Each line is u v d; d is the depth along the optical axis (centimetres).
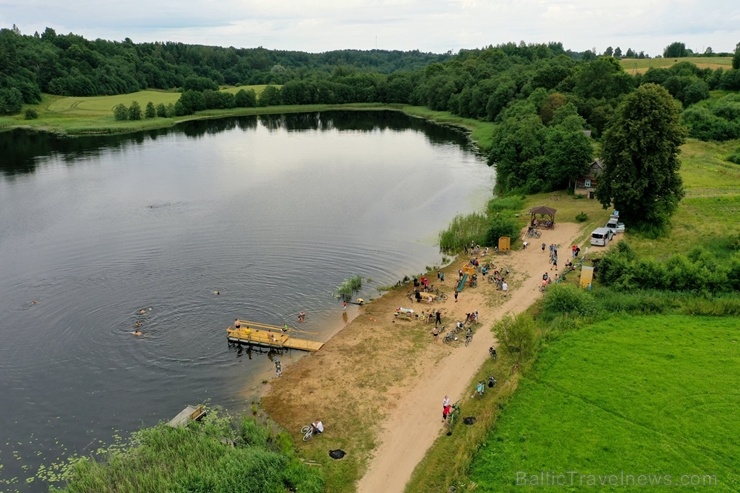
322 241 8938
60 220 10144
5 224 9881
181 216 10350
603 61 16488
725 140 14062
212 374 5434
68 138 19675
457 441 4288
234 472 3684
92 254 8394
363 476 3991
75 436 4588
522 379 4947
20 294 7031
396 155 16412
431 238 9081
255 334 6009
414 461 4122
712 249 7644
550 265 7581
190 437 4178
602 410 4469
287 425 4616
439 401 4847
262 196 11744
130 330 6188
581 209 9831
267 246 8712
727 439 4094
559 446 4103
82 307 6681
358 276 7588
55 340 5991
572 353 5278
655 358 5131
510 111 16475
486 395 4844
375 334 6088
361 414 4719
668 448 4028
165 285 7294
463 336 5947
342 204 11062
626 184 8256
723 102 15662
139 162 15588
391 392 5022
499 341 5444
